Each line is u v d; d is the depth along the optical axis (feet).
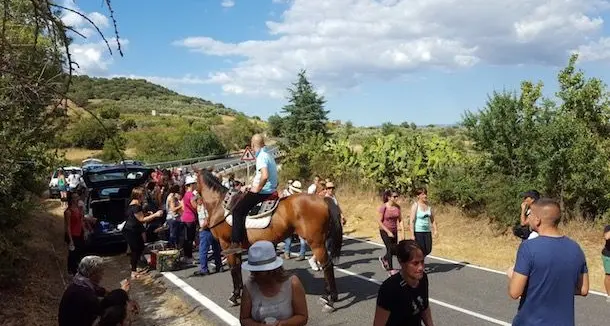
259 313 12.87
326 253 26.02
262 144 26.32
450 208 50.75
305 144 76.84
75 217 33.91
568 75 45.93
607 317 25.25
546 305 12.97
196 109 319.06
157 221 43.52
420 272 12.19
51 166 30.60
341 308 26.63
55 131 19.81
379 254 40.73
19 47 9.72
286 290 13.07
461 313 25.77
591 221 42.86
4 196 26.68
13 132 18.40
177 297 29.50
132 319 26.14
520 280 13.23
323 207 25.75
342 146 71.82
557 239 13.30
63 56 9.95
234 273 27.45
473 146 50.72
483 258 39.37
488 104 48.34
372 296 28.66
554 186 43.37
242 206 26.30
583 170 41.57
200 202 34.73
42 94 9.90
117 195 45.62
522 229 25.45
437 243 44.68
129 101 321.73
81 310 16.52
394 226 32.19
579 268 13.10
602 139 44.70
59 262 36.88
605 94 45.14
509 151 46.85
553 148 42.78
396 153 60.85
